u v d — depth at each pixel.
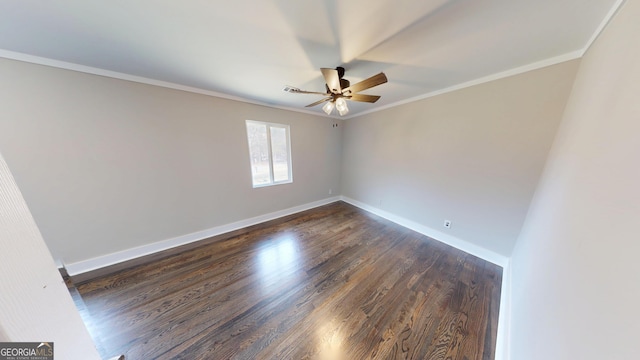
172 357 1.24
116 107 1.94
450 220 2.57
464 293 1.78
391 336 1.38
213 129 2.60
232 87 2.34
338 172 4.30
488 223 2.24
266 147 3.26
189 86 2.32
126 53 1.54
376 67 1.80
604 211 0.62
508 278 1.83
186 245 2.55
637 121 0.54
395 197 3.25
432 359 1.24
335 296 1.74
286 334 1.40
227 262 2.21
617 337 0.44
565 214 0.95
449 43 1.41
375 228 3.08
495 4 1.03
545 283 0.95
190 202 2.56
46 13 1.07
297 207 3.75
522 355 0.94
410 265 2.18
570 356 0.57
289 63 1.71
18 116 1.57
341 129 4.11
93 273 1.98
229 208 2.93
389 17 1.14
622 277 0.47
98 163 1.93
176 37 1.33
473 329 1.44
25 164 1.65
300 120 3.48
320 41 1.38
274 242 2.65
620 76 0.74
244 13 1.10
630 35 0.75
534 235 1.42
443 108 2.46
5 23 1.14
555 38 1.33
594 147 0.82
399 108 2.98
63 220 1.84
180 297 1.71
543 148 1.79
